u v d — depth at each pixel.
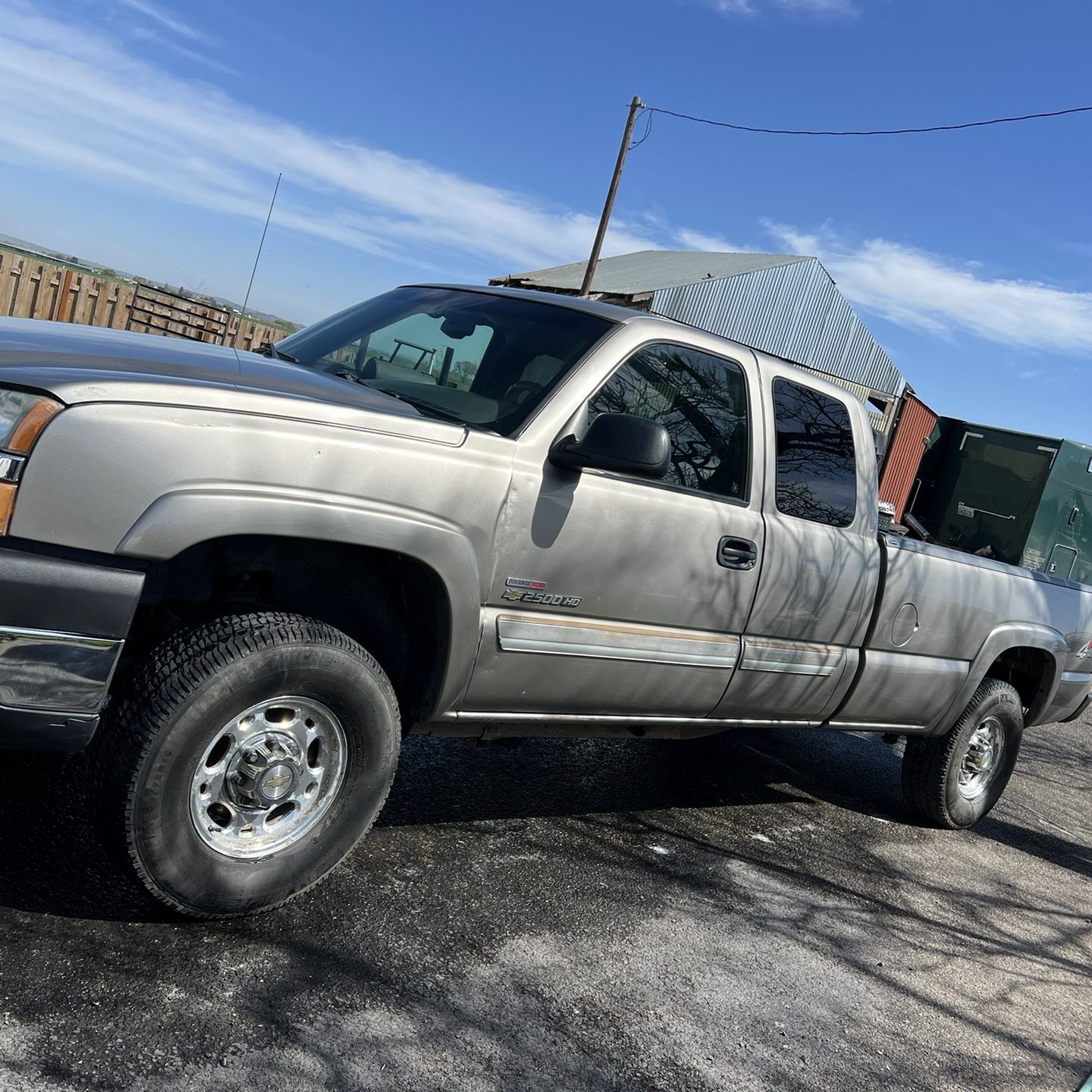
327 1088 2.48
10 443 2.58
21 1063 2.31
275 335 15.90
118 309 15.05
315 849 3.18
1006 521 8.45
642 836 4.66
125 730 2.78
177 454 2.73
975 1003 3.77
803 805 5.76
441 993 3.00
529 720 3.79
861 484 4.79
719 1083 2.89
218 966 2.86
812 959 3.80
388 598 3.48
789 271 28.19
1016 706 5.82
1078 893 5.33
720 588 4.10
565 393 3.60
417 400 3.67
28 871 3.11
